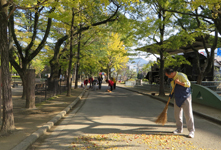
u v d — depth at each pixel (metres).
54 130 5.02
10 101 4.42
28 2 7.62
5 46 4.24
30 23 16.14
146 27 12.51
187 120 4.35
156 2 12.76
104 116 6.94
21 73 11.27
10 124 4.41
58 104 9.36
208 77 19.22
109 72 41.12
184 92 4.32
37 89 11.14
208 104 8.97
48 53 17.67
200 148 3.61
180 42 12.68
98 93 17.33
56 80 13.76
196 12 12.66
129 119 6.39
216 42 13.34
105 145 3.76
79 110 8.38
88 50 23.50
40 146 3.81
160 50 14.00
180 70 21.84
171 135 4.43
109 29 13.84
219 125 5.61
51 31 16.22
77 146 3.74
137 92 18.81
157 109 8.66
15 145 3.62
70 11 11.99
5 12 4.21
